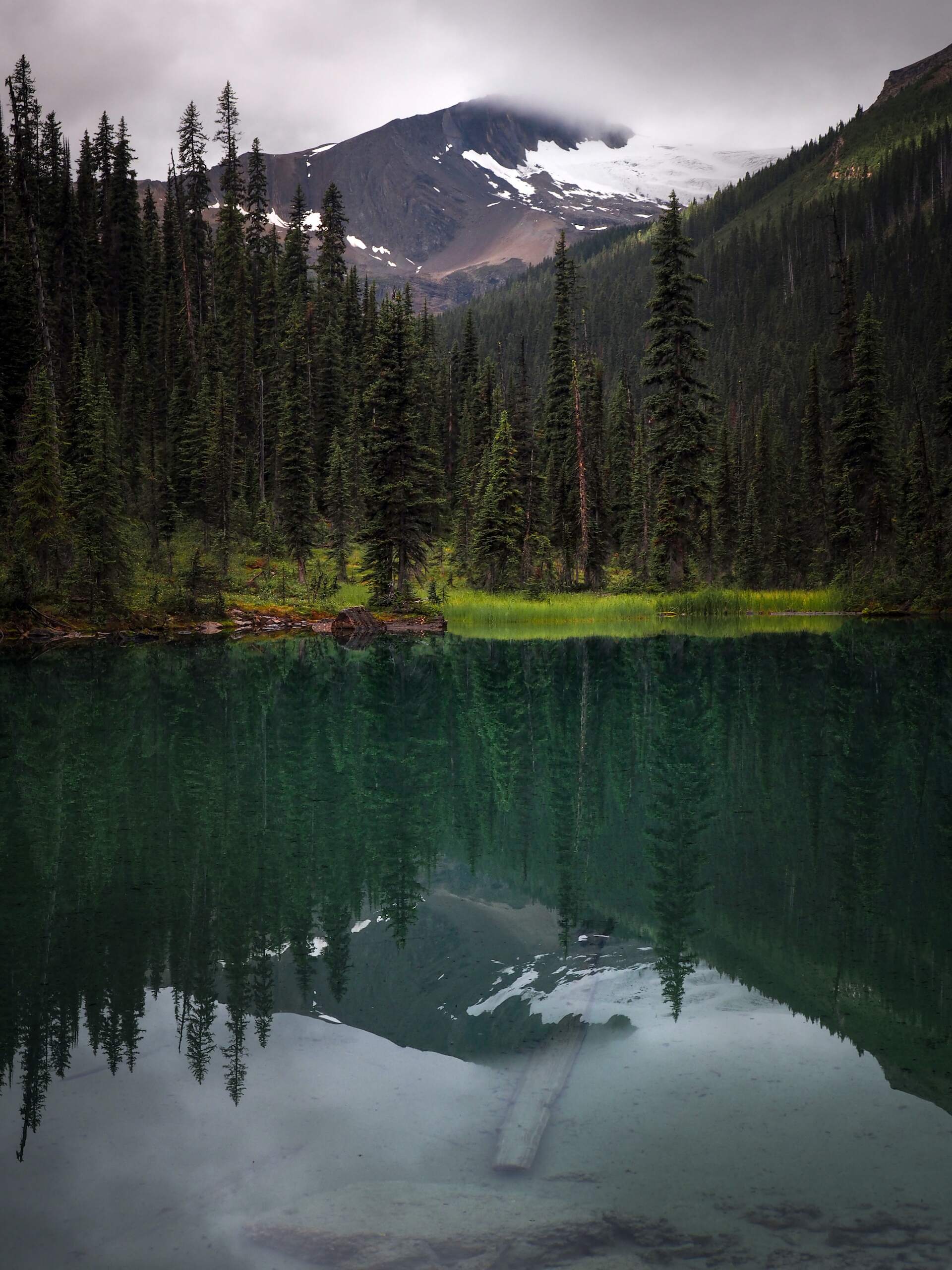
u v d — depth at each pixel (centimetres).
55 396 5088
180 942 557
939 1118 327
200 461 6041
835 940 527
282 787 1043
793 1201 282
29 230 5997
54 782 1068
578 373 5331
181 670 2473
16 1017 449
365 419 6888
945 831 783
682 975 473
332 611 4862
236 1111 353
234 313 7488
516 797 970
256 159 8350
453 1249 257
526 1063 384
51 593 4022
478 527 5494
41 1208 292
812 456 6881
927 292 16838
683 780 1027
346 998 459
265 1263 260
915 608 4750
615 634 3612
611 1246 259
